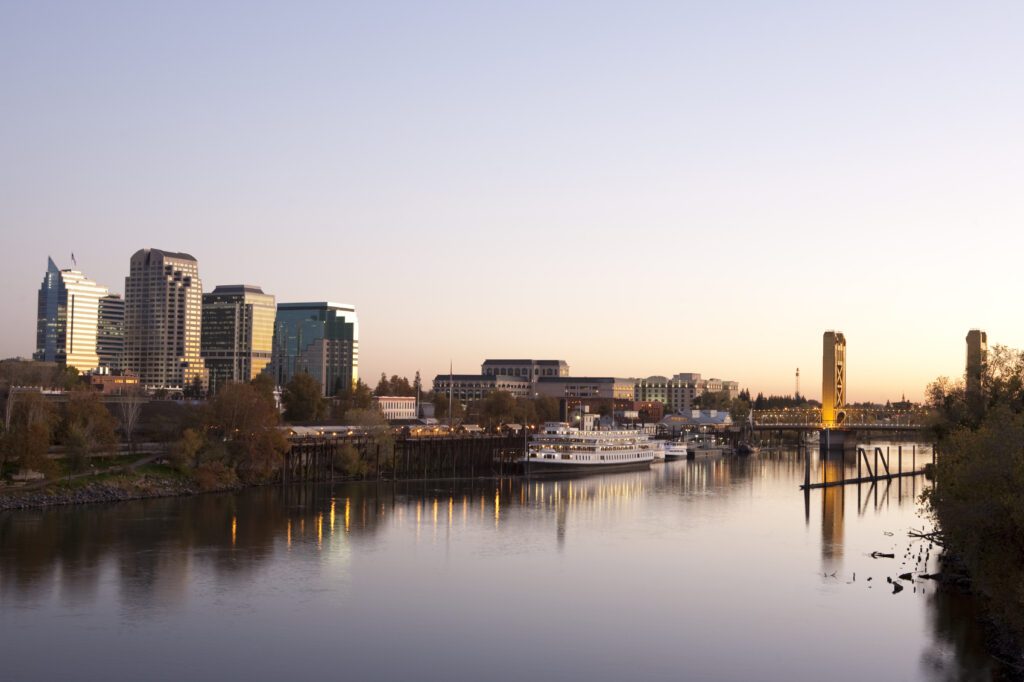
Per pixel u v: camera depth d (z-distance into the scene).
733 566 137.75
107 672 91.31
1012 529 90.69
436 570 132.88
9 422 194.00
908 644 101.38
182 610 110.50
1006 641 101.19
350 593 119.50
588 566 136.88
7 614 107.38
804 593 121.88
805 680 91.69
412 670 93.50
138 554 136.75
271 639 101.38
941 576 129.25
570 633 105.06
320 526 164.75
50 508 172.38
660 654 98.56
